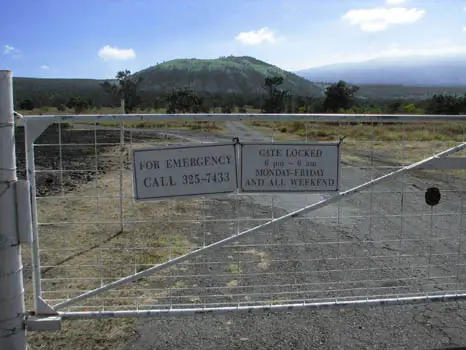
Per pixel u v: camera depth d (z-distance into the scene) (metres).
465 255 6.14
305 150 3.79
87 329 4.04
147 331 4.01
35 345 3.75
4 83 3.09
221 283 5.10
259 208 9.16
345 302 3.90
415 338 3.91
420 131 22.14
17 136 23.41
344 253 6.21
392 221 8.02
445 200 9.70
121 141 6.76
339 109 63.53
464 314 4.37
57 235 6.93
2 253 3.19
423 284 5.12
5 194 3.15
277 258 5.99
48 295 4.75
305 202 9.79
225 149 3.72
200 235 7.06
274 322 4.19
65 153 18.02
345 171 13.55
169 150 3.68
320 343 3.82
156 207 8.99
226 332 4.00
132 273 5.41
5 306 3.25
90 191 10.50
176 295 4.75
